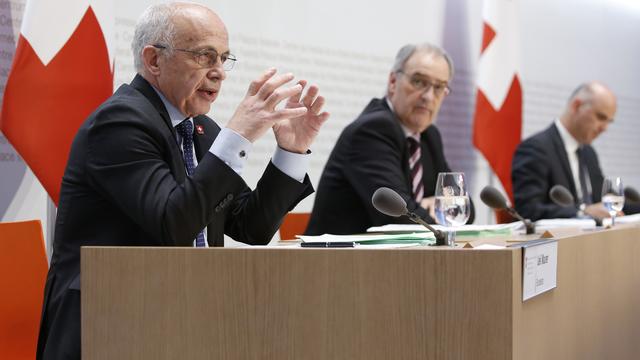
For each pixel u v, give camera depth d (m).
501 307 4.32
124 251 4.80
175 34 6.08
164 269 4.75
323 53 13.48
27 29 8.59
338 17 13.71
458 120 16.39
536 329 4.92
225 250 4.68
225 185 5.44
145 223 5.36
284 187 6.38
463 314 4.36
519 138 15.83
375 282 4.48
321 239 5.48
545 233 6.05
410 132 10.15
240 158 5.53
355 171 9.28
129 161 5.52
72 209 5.69
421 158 10.09
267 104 5.58
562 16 19.91
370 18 14.32
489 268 4.33
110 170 5.51
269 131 12.39
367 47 14.28
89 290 4.84
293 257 4.59
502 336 4.31
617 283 7.19
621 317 7.30
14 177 9.31
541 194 13.66
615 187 8.74
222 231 6.51
